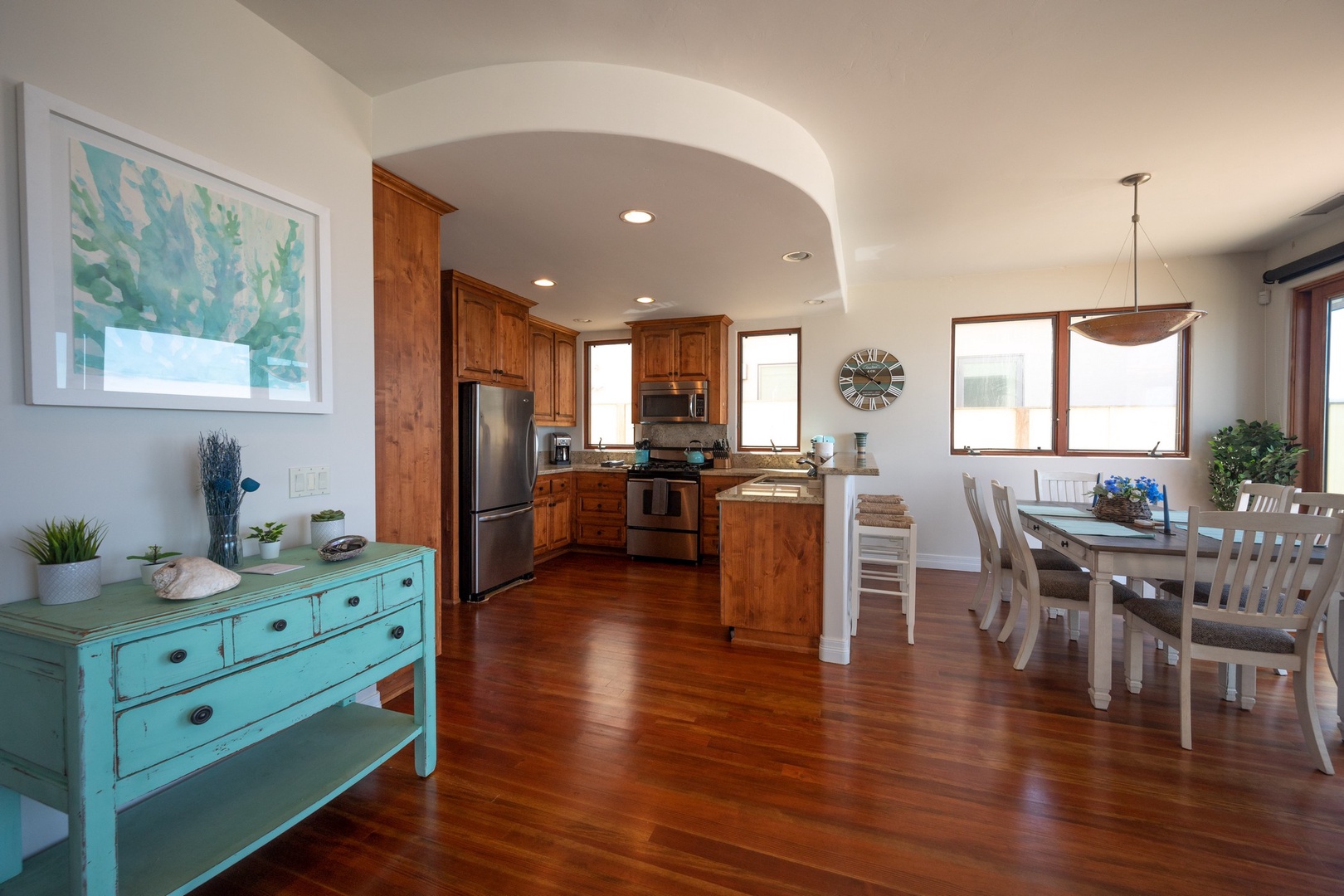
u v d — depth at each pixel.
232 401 1.71
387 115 2.21
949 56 1.98
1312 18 1.76
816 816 1.70
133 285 1.47
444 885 1.44
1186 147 2.60
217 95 1.69
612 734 2.17
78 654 1.06
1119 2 1.71
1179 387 4.38
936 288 4.88
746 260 3.48
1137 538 2.54
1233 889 1.42
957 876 1.47
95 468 1.42
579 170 2.32
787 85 2.16
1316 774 1.92
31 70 1.30
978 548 4.79
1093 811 1.72
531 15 1.79
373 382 2.25
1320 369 3.73
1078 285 4.53
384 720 1.92
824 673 2.75
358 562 1.70
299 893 1.42
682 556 5.11
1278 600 2.02
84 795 1.07
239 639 1.33
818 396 5.21
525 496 4.40
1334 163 2.74
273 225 1.83
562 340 5.73
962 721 2.28
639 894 1.41
